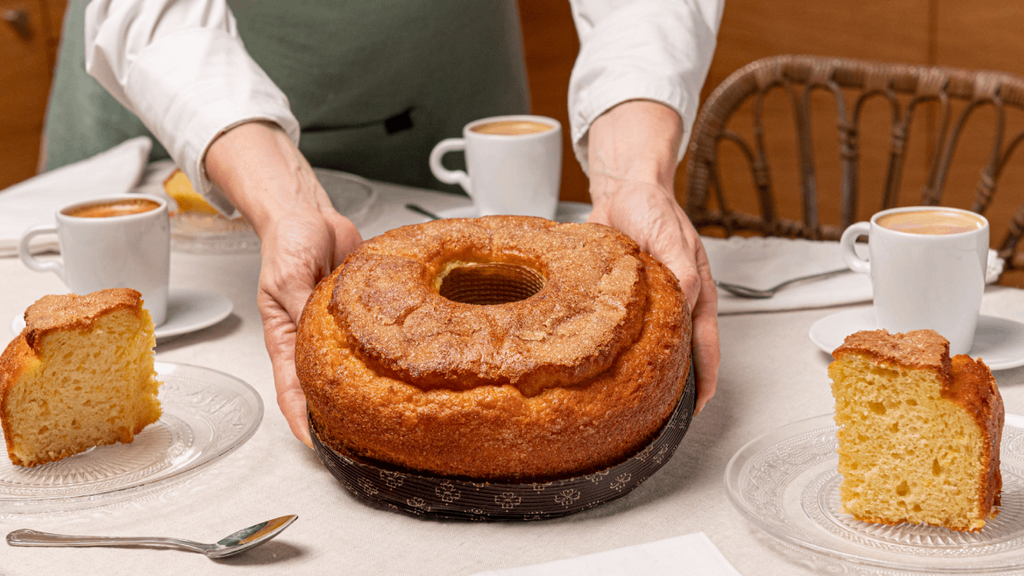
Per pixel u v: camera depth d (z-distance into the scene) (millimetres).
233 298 1094
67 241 968
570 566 550
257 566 586
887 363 580
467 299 735
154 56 1039
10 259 1238
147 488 644
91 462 732
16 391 711
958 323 819
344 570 580
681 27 1138
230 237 1253
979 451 567
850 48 2859
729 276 1074
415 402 597
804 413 765
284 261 797
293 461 725
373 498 631
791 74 1591
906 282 819
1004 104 1407
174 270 1184
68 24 1766
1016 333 859
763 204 1650
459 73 1733
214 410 794
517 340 606
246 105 988
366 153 1729
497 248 720
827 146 2977
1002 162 1434
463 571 573
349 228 891
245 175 936
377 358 608
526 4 3404
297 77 1621
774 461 663
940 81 1467
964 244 790
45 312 734
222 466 718
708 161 1629
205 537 623
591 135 1049
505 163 1252
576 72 1143
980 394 575
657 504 642
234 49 1062
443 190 1844
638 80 1055
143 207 1027
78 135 1811
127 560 597
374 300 643
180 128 1001
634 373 618
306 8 1573
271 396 841
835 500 624
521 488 601
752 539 594
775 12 2986
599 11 1201
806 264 1094
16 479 708
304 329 675
